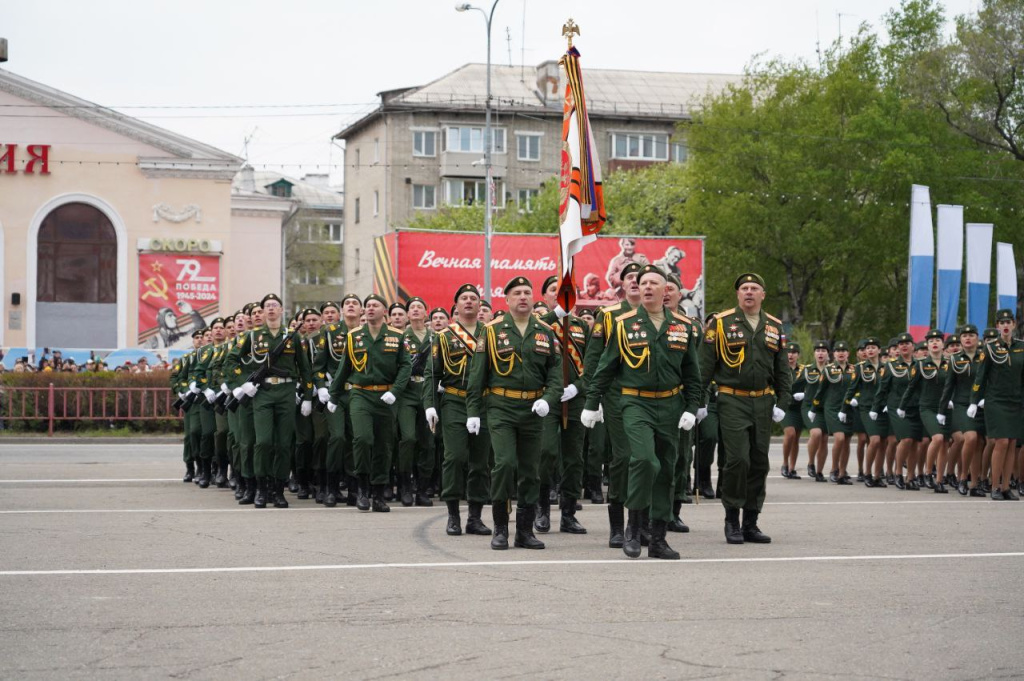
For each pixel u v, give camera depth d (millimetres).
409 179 66875
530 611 7250
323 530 11375
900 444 17500
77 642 6402
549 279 13508
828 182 41281
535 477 10258
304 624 6859
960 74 40344
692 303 28547
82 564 9016
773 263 43094
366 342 13188
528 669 5848
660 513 9586
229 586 8070
